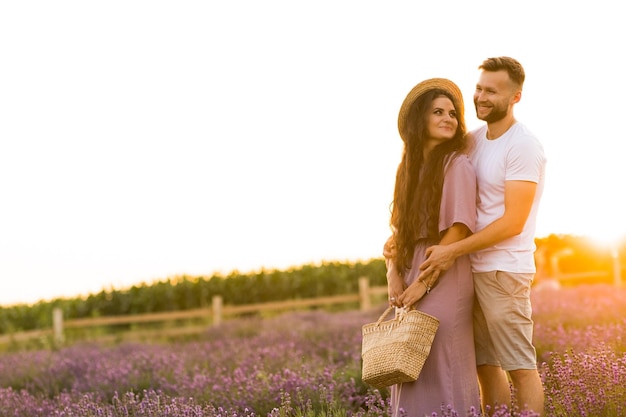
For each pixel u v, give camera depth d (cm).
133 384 933
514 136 514
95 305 2864
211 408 645
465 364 511
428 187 521
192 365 1071
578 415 490
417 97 533
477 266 519
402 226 531
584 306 1192
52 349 2048
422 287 513
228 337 1700
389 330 515
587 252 2677
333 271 2936
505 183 509
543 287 1969
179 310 2891
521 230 505
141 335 2264
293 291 2922
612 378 516
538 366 717
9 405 812
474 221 511
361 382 732
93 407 686
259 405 702
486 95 518
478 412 492
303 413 628
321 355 1096
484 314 522
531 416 439
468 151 536
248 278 2931
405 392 514
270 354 1020
